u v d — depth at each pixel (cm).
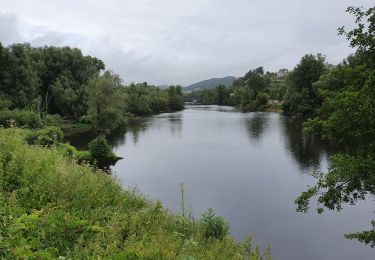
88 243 645
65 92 7794
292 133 5500
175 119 8894
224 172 3159
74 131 6481
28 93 7075
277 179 2903
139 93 11738
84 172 1027
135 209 974
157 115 10662
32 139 2636
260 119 8069
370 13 1155
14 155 914
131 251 595
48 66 8506
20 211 694
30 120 4962
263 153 3981
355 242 1752
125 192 1095
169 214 1060
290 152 3984
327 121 1261
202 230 980
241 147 4409
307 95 8181
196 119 8719
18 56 7244
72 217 724
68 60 8694
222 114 10375
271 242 1752
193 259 656
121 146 4672
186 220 1007
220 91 18300
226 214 2123
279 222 2005
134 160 3725
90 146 3669
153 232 796
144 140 5209
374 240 1319
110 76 5403
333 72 1333
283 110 9944
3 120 4831
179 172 3177
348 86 1320
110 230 723
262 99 11788
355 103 1132
